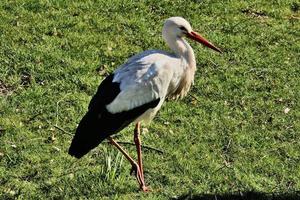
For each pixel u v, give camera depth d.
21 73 14.10
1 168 11.45
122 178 11.22
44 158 11.76
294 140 12.59
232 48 15.45
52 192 10.96
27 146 12.05
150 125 12.80
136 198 10.83
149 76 11.03
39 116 12.87
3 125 12.55
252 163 11.88
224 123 12.95
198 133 12.63
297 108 13.52
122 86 10.88
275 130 12.85
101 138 10.77
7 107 13.01
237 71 14.61
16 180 11.20
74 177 11.29
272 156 12.09
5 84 13.73
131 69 11.04
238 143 12.39
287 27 16.47
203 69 14.61
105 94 10.87
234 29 16.20
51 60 14.50
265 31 16.19
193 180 11.36
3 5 16.39
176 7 16.81
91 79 14.00
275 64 14.96
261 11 17.00
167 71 11.27
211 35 15.85
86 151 10.61
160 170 11.58
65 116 12.91
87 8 16.56
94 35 15.55
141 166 11.23
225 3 17.17
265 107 13.49
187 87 12.02
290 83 14.32
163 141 12.36
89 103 12.05
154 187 11.20
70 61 14.51
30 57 14.53
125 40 15.49
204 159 11.91
